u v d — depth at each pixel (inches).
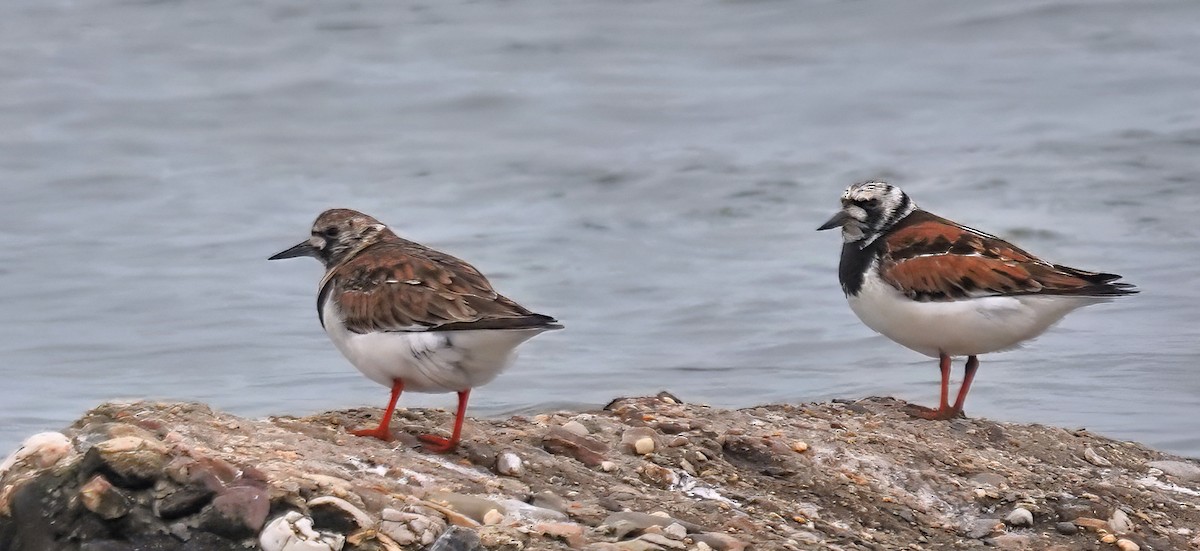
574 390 539.8
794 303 669.9
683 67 1239.5
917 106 1090.7
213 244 788.0
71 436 322.3
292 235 805.9
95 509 294.5
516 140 1040.8
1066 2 1326.3
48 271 735.7
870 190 466.0
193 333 627.8
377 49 1347.2
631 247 774.5
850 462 379.6
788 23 1358.3
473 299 346.6
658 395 434.9
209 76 1261.1
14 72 1272.1
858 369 572.4
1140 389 539.8
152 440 314.7
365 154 1010.1
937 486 372.2
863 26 1326.3
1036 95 1098.7
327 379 558.6
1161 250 743.1
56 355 597.9
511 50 1322.6
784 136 1026.7
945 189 876.6
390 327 349.7
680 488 354.3
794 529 332.2
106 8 1518.2
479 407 514.3
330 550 288.5
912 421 432.5
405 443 358.3
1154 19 1275.8
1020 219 805.2
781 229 808.9
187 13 1499.8
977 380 554.6
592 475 353.7
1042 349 593.6
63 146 1037.2
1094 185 871.1
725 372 569.0
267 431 342.6
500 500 320.5
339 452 337.1
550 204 873.5
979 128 1020.5
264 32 1425.9
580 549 297.6
